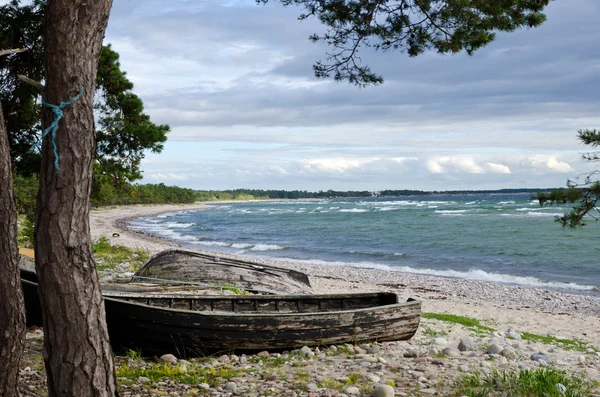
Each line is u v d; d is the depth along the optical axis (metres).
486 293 21.02
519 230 47.72
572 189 7.20
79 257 4.26
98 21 4.28
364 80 10.55
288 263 30.17
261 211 119.94
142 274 14.19
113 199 135.00
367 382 6.82
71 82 4.17
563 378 6.77
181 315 8.27
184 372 7.49
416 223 60.31
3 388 4.60
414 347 9.51
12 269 4.59
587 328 14.95
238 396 6.36
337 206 137.12
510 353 9.16
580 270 26.86
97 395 4.34
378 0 9.91
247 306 10.61
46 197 4.18
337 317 9.08
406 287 22.28
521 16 9.21
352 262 31.42
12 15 13.92
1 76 14.35
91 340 4.31
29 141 14.92
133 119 18.50
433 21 9.88
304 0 10.02
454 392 6.25
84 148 4.24
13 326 4.60
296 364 7.94
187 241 45.97
